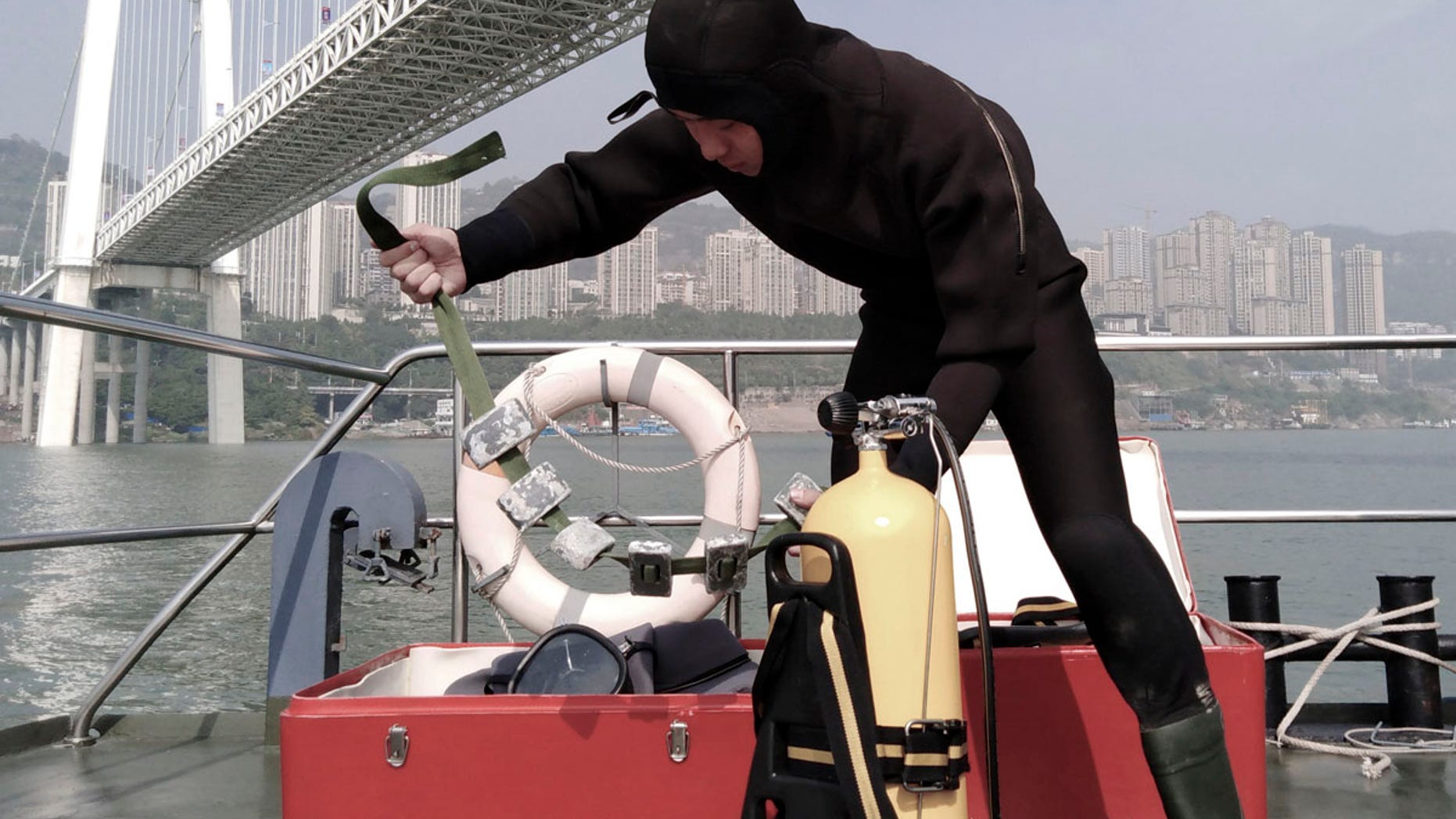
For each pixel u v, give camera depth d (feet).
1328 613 33.96
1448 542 56.80
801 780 3.18
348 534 6.92
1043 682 4.52
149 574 53.36
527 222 4.40
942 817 3.20
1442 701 7.25
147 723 7.07
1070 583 3.79
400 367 7.06
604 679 4.32
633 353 5.40
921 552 3.21
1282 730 6.65
